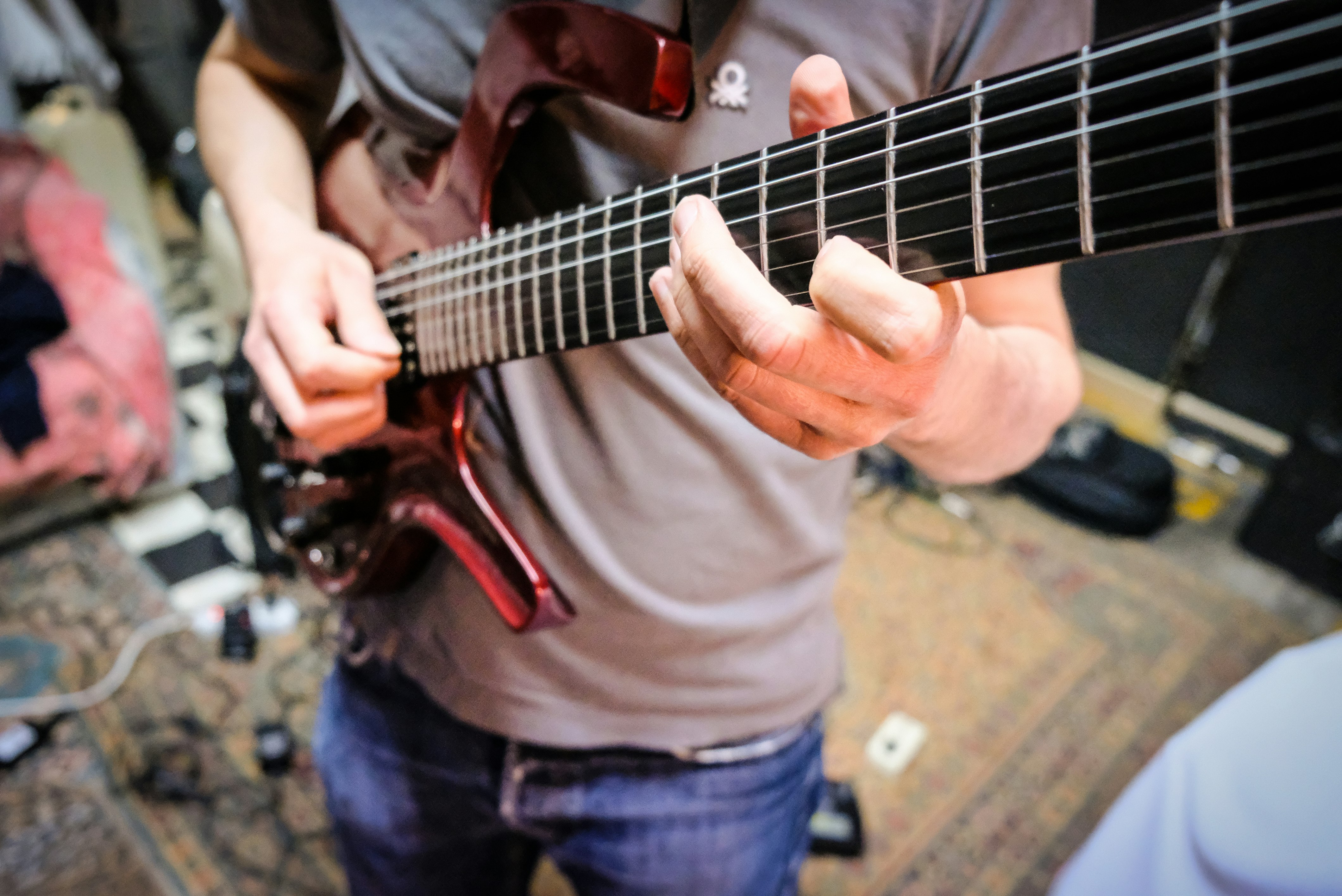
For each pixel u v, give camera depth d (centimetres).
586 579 46
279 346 45
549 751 53
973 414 38
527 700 51
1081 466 169
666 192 32
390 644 56
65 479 140
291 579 141
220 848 106
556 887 105
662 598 47
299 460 58
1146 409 197
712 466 44
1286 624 151
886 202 26
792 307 25
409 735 58
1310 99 19
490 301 40
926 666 137
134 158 199
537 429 45
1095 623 147
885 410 27
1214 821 56
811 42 39
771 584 49
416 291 46
